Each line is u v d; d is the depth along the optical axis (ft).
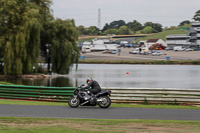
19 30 307.78
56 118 68.28
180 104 101.91
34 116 71.41
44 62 369.71
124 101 104.83
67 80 331.36
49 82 306.76
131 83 320.50
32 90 110.32
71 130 53.93
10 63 304.30
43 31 349.00
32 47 317.01
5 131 51.21
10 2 310.86
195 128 57.36
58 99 109.40
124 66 629.92
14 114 73.51
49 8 373.40
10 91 111.34
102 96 86.38
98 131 53.26
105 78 375.04
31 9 322.34
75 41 362.94
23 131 51.83
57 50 350.02
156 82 332.60
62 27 353.10
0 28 310.65
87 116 73.05
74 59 361.92
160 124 61.67
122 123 62.49
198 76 406.82
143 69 542.98
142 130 54.85
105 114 76.28
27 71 324.80
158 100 103.09
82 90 87.40
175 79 368.27
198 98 100.68
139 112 80.02
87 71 489.67
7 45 301.02
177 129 56.18
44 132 51.49
